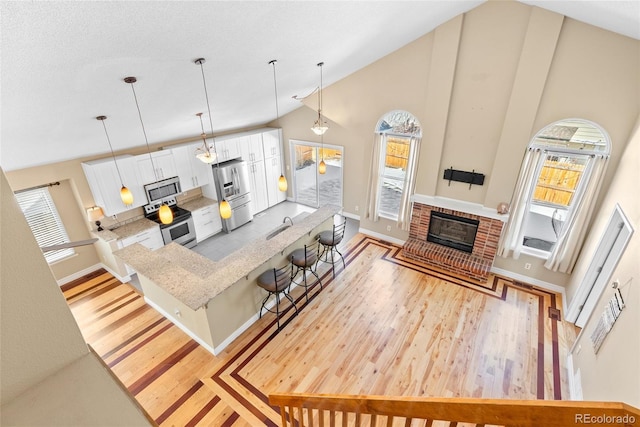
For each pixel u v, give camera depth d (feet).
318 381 12.18
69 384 2.42
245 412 11.13
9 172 15.02
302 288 17.38
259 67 12.55
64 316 2.37
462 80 15.79
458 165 17.42
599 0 8.28
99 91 9.60
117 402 2.51
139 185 18.81
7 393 2.23
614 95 12.85
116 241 17.61
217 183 22.93
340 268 19.15
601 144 13.85
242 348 13.67
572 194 15.16
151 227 19.08
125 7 6.44
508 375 12.37
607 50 12.47
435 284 17.53
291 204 28.71
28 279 2.14
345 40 12.92
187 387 12.01
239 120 21.53
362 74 18.88
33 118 9.77
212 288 12.17
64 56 7.17
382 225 22.02
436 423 10.73
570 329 14.47
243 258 14.17
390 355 13.24
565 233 15.61
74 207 17.98
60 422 2.30
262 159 25.64
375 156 20.06
